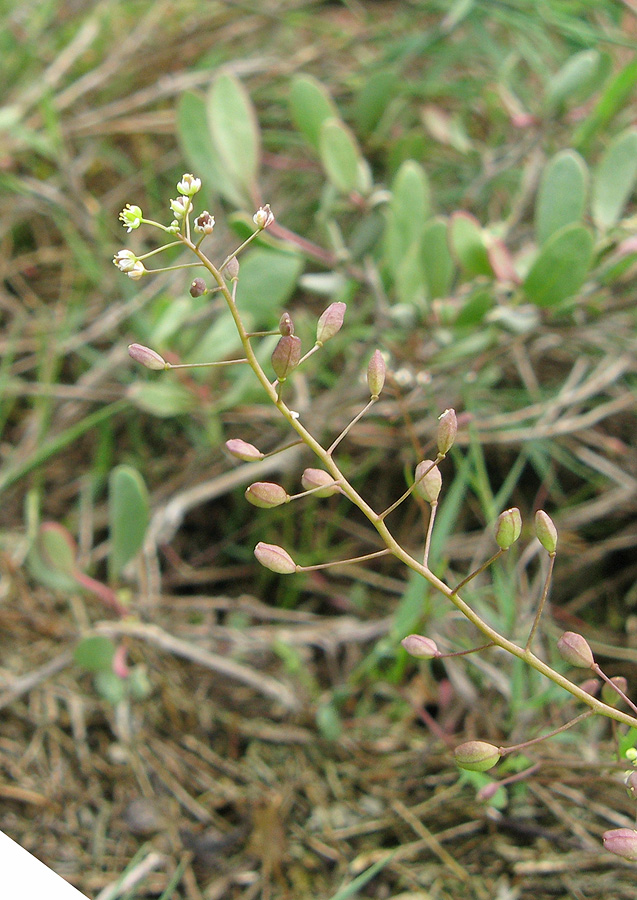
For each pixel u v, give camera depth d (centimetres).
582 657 13
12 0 29
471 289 20
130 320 23
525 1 23
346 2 30
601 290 19
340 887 17
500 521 13
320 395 23
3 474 22
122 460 23
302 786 18
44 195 24
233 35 29
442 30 25
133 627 19
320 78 28
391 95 23
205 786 18
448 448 13
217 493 21
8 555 21
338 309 13
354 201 20
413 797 17
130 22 30
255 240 19
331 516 22
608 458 22
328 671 20
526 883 16
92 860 17
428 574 13
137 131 27
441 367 21
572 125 23
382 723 19
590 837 17
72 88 28
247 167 19
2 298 25
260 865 17
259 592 21
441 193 25
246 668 19
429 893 16
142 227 26
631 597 20
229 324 20
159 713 19
